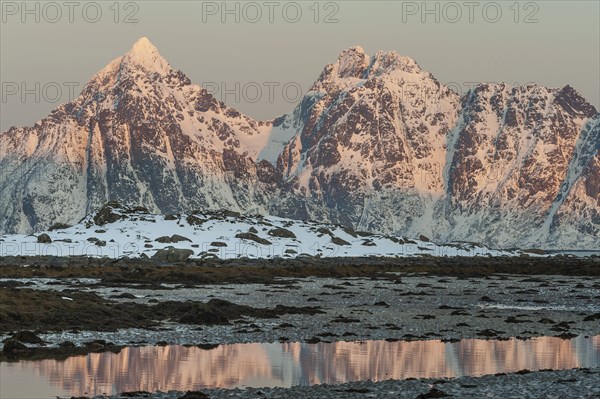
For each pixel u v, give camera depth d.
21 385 65.12
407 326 102.75
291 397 59.62
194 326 98.31
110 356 78.00
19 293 104.38
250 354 80.81
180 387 65.44
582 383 63.94
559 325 104.62
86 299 111.56
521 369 73.81
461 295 155.62
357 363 76.44
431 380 66.44
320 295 150.62
